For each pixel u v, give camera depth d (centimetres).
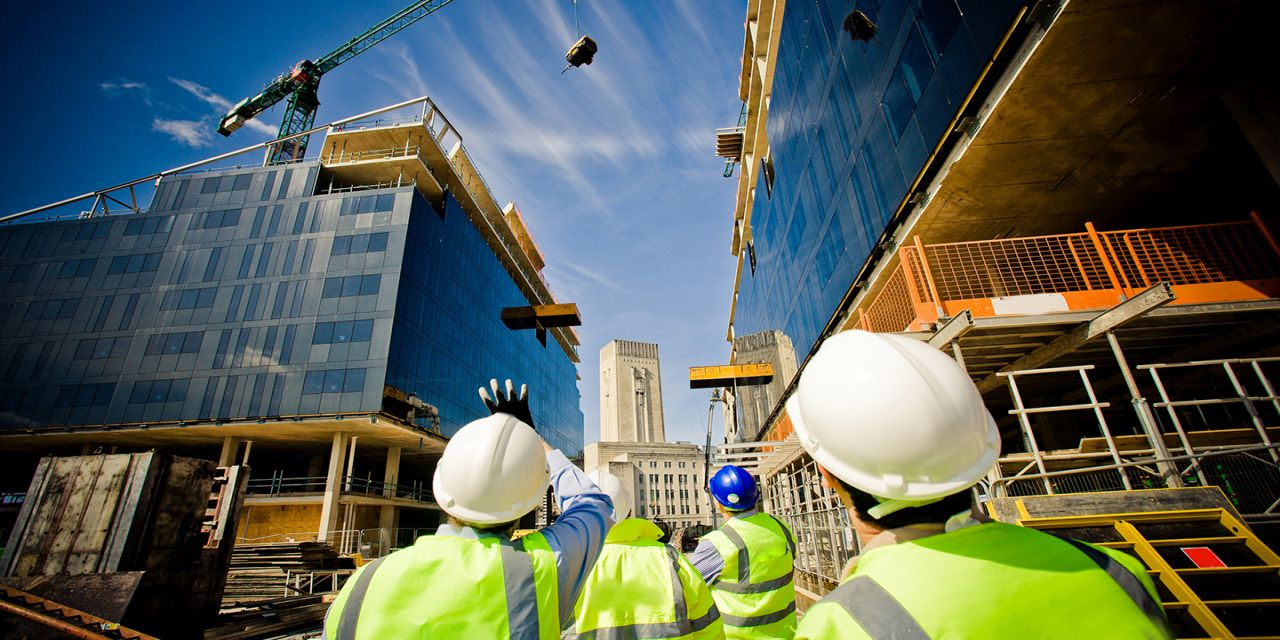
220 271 3650
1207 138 836
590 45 3188
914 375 127
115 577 510
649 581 232
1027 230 1090
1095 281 917
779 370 2611
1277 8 635
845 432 130
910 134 1077
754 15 2975
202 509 629
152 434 3297
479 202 5578
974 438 124
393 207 3712
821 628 110
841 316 1656
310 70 6875
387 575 146
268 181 3947
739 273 4300
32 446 3488
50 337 3538
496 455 168
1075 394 1121
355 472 4344
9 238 3881
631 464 9631
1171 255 727
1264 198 898
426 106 4450
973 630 95
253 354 3353
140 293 3622
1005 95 773
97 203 4156
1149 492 471
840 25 1466
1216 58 706
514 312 2331
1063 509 471
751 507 306
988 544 109
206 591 627
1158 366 605
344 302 3444
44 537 552
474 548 154
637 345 12006
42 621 433
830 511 1209
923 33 1013
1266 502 719
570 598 165
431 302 3894
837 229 1586
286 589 1692
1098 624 98
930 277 761
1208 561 388
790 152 2120
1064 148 862
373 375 3216
